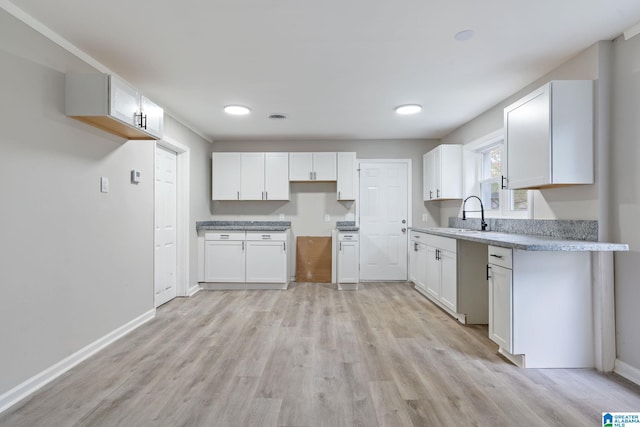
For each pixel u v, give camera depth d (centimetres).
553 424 164
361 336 280
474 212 420
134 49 233
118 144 276
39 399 184
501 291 234
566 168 225
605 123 222
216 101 339
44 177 202
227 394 189
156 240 368
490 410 175
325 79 286
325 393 191
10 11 180
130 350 251
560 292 223
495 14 193
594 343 223
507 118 280
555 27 207
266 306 372
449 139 473
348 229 452
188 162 421
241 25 204
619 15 194
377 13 192
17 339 184
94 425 162
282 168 484
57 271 212
